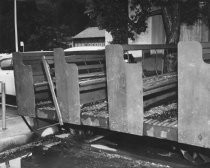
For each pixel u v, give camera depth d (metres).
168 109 4.91
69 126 5.69
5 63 10.16
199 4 8.22
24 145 5.65
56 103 4.68
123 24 8.10
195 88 3.43
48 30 37.53
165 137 3.74
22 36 39.38
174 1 7.05
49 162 4.82
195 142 3.49
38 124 5.83
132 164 4.52
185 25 9.27
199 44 3.35
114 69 3.98
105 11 7.93
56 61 4.57
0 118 7.05
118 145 5.23
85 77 5.60
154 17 9.69
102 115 4.39
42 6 40.66
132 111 3.92
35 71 5.46
